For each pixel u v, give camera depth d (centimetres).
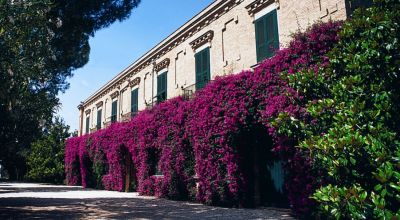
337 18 1144
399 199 321
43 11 897
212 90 1353
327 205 399
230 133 1250
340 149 391
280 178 1273
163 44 2253
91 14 1313
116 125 2403
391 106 421
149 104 2222
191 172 1558
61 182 4062
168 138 1689
